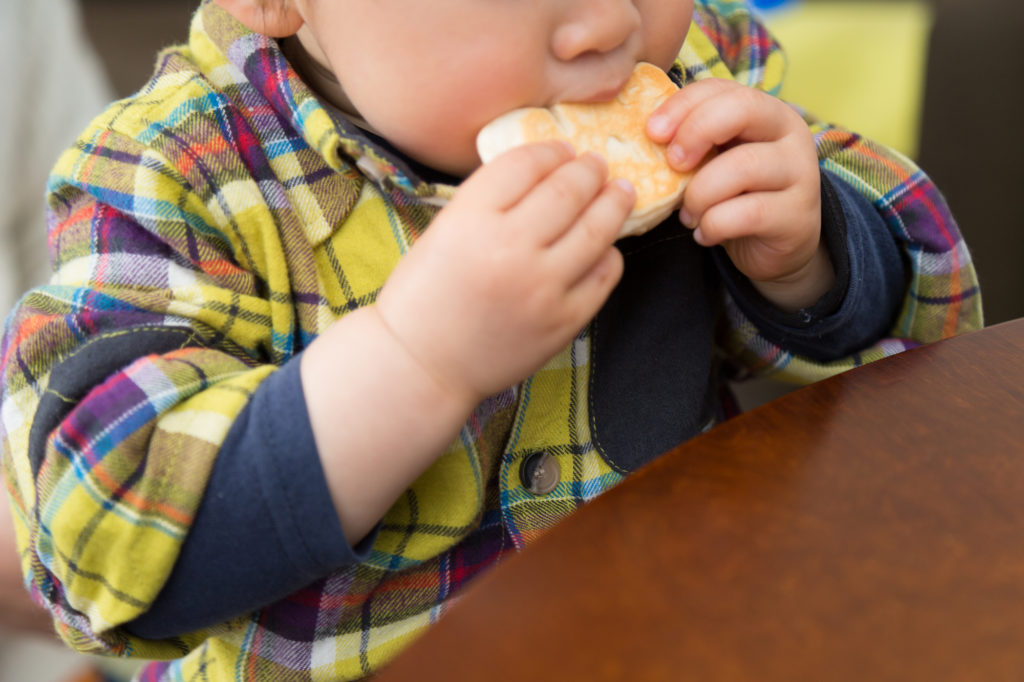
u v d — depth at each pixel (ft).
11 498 2.35
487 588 1.36
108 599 2.13
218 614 2.15
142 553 2.06
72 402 2.15
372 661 2.56
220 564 2.05
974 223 4.94
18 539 2.37
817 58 6.75
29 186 4.55
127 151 2.44
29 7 4.57
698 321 2.77
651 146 2.15
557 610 1.33
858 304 2.61
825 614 1.32
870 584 1.37
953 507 1.50
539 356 1.98
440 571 2.59
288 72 2.45
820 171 2.43
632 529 1.47
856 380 1.83
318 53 2.50
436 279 1.92
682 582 1.37
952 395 1.77
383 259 2.51
